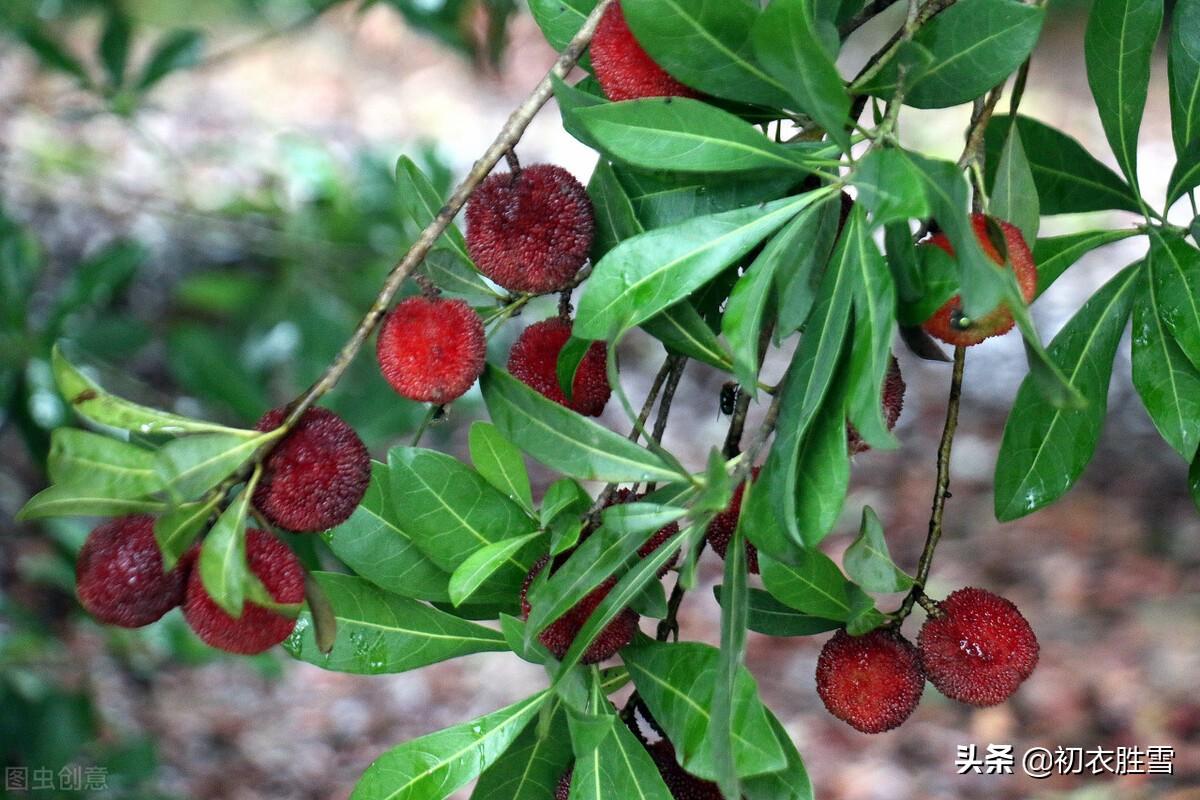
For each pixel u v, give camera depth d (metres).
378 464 0.67
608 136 0.62
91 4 1.42
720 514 0.66
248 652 0.62
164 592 0.62
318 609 0.62
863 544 0.64
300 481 0.61
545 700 0.64
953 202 0.58
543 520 0.65
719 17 0.61
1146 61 0.70
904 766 1.71
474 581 0.65
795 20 0.59
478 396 1.37
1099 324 0.70
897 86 0.62
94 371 1.36
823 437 0.61
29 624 1.31
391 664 0.67
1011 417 0.70
